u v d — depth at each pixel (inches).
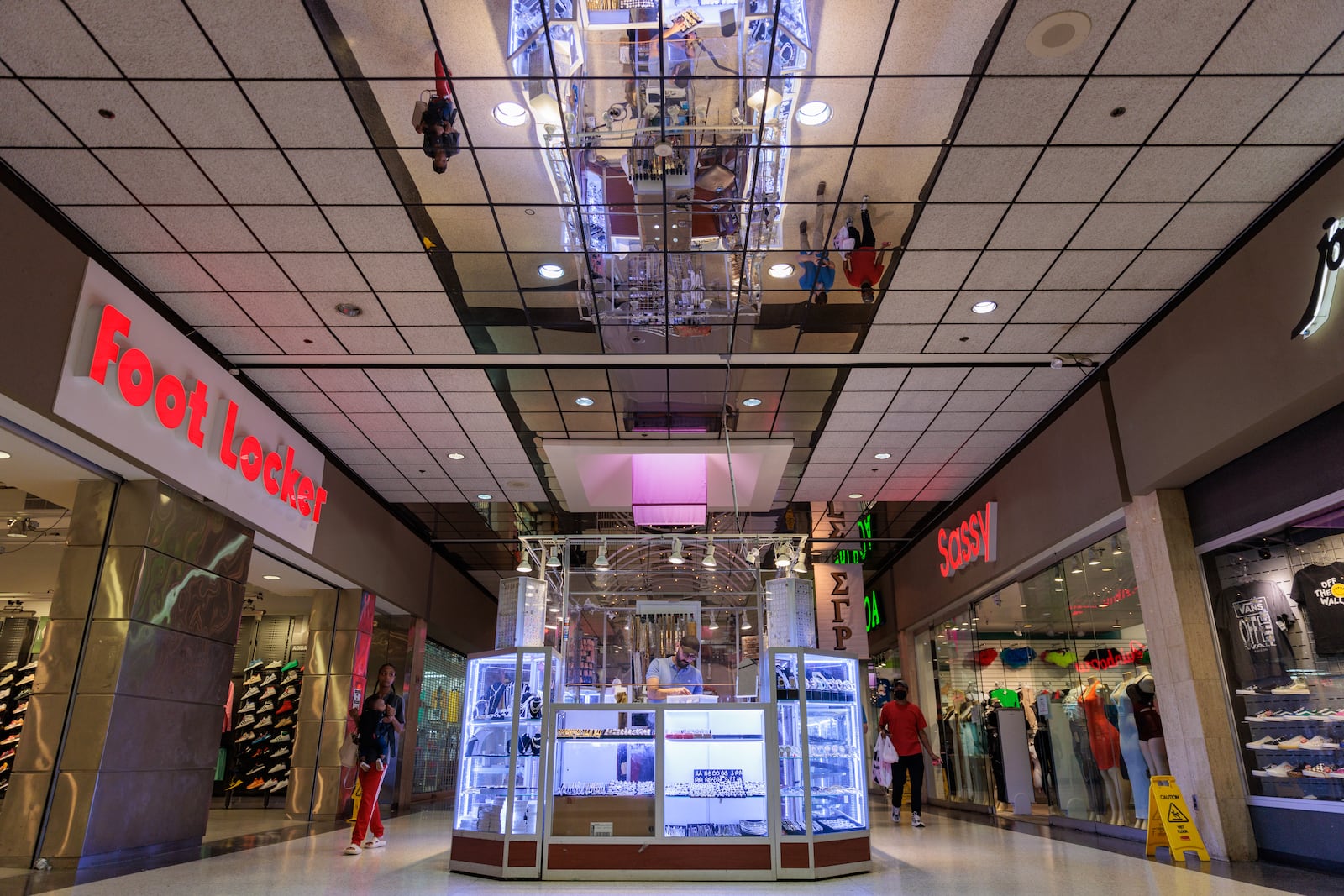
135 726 257.9
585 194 225.1
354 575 425.7
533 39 177.2
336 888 204.7
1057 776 370.9
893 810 378.9
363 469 422.3
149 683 264.1
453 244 246.7
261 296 269.0
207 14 168.7
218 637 299.6
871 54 182.1
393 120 199.6
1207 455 258.4
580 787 229.9
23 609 467.8
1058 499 352.2
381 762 282.4
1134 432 296.2
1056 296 272.5
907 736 369.7
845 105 196.7
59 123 197.3
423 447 394.0
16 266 208.4
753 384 334.3
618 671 318.3
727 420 367.9
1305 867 233.9
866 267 254.2
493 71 186.2
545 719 233.9
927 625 543.5
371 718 284.4
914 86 190.9
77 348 228.1
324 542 390.0
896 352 308.3
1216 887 203.8
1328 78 185.3
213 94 189.6
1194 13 169.0
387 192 223.3
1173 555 280.5
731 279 263.9
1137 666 304.3
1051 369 320.5
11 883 207.6
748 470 403.9
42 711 247.9
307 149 207.3
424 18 172.6
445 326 288.7
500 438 384.8
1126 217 233.0
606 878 221.0
